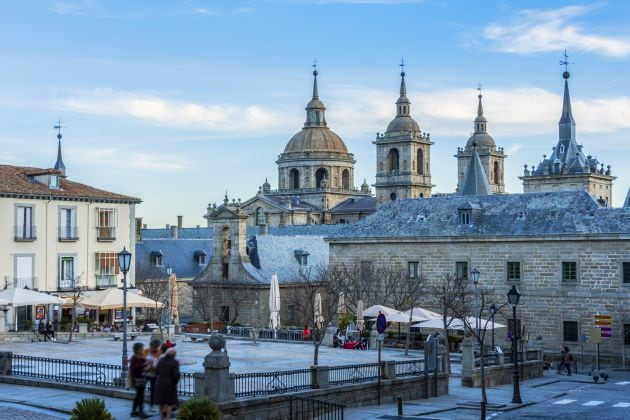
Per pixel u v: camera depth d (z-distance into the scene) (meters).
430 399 41.88
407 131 191.38
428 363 42.59
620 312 66.12
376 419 33.94
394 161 194.88
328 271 80.81
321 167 195.12
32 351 49.81
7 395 32.66
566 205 71.75
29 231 68.88
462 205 74.81
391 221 79.00
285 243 96.56
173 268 102.88
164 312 83.12
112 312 74.12
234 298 89.94
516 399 41.53
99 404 24.19
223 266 92.31
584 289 67.62
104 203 74.56
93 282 73.31
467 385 47.53
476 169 124.44
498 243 71.56
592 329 62.06
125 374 33.97
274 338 65.25
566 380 54.81
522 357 54.97
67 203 71.69
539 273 69.62
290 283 91.19
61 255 71.06
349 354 52.62
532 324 69.69
